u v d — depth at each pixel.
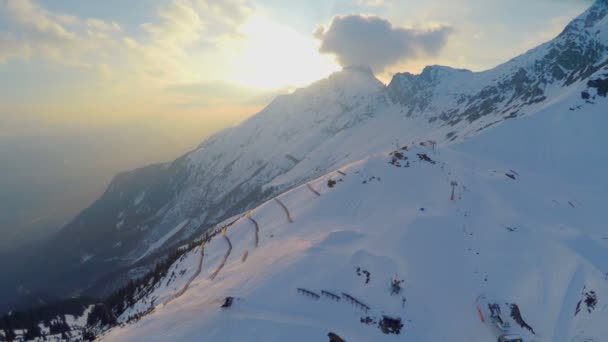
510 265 55.59
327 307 48.31
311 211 90.25
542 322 43.94
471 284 53.09
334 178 106.56
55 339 106.31
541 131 130.00
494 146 127.50
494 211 73.75
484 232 65.50
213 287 62.44
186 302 59.59
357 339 43.19
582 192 92.75
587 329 39.78
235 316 47.44
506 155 122.94
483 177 93.25
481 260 58.00
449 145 129.25
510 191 85.75
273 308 48.44
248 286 55.22
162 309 61.00
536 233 62.56
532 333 42.97
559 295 46.50
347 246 64.12
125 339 50.28
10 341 105.00
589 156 113.31
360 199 89.12
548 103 165.75
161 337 47.59
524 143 126.75
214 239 109.50
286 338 43.03
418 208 76.50
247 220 111.81
